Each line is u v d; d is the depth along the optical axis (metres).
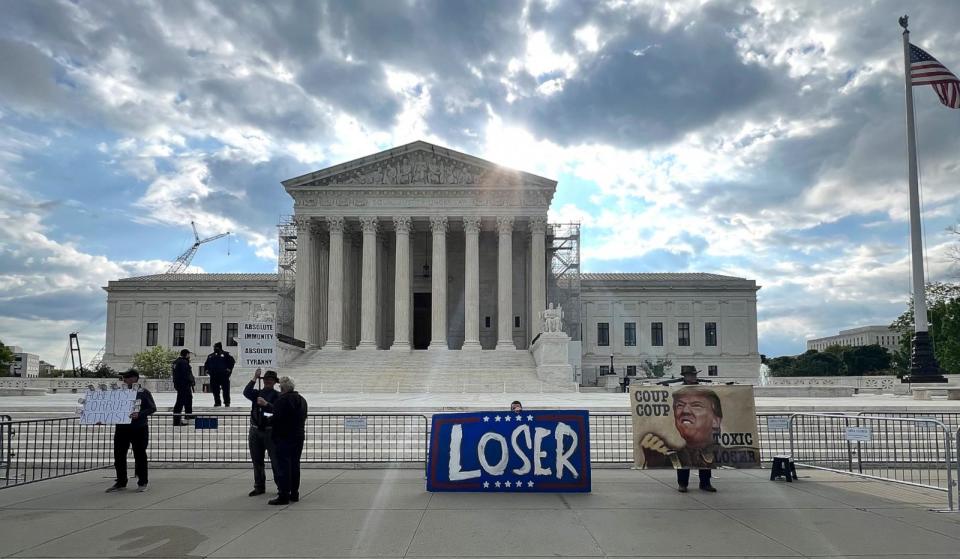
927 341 47.22
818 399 46.56
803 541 11.52
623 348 103.44
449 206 75.56
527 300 81.50
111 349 104.12
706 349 103.50
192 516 13.50
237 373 56.97
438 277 74.69
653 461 16.34
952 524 12.72
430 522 12.95
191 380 28.91
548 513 13.73
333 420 26.41
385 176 76.44
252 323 26.94
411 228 78.62
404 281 74.75
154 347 92.75
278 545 11.32
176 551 10.96
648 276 111.62
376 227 76.38
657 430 16.50
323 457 21.38
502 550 11.01
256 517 13.39
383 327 81.69
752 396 16.73
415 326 85.81
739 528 12.44
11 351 118.19
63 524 12.84
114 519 13.24
